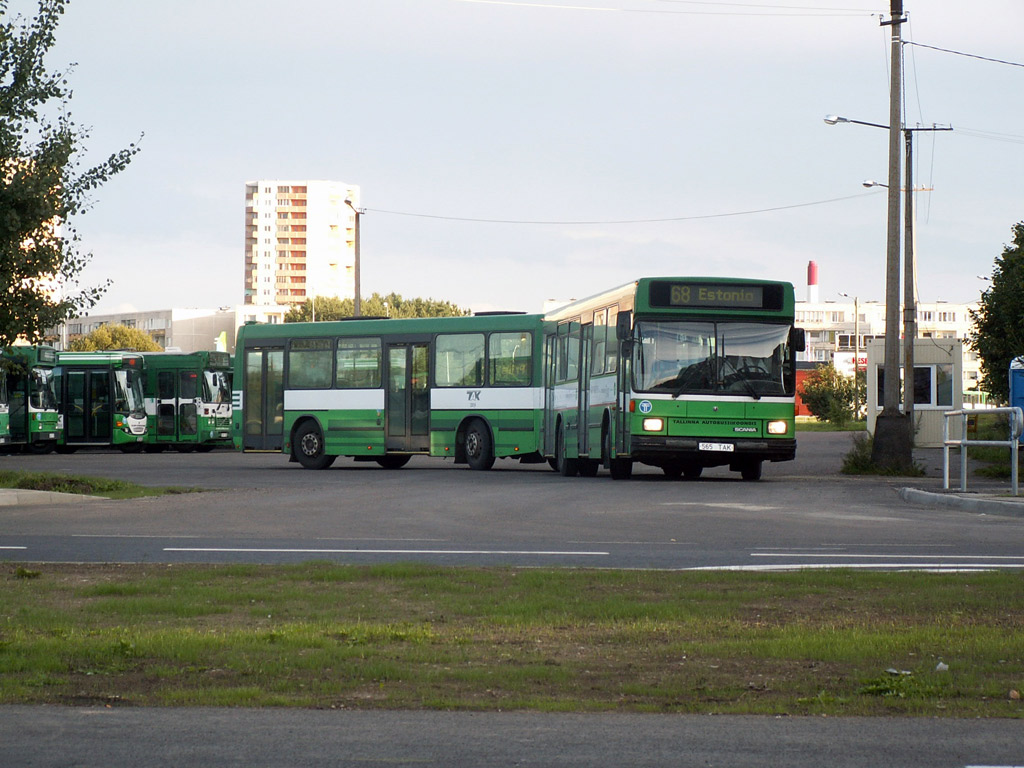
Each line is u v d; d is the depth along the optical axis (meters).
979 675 7.99
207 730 6.66
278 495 24.34
